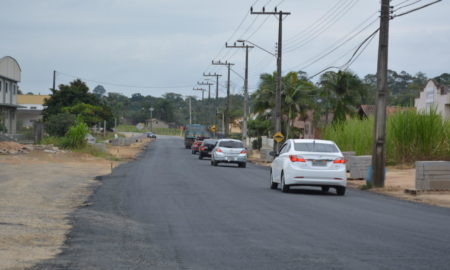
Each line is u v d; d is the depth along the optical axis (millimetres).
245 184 25375
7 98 68438
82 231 11977
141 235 11508
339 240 10844
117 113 193500
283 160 21828
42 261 8922
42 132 54188
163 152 71062
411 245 10281
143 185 23953
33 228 12234
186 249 9953
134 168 36656
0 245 10156
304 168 21016
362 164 30516
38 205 16812
